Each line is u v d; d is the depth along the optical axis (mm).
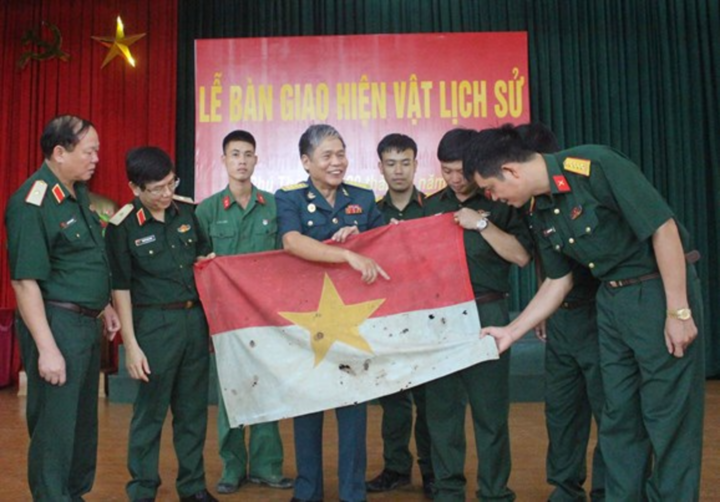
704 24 6094
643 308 1886
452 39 5875
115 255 2414
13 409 4703
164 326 2438
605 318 1982
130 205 2484
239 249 3012
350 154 5863
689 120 6055
